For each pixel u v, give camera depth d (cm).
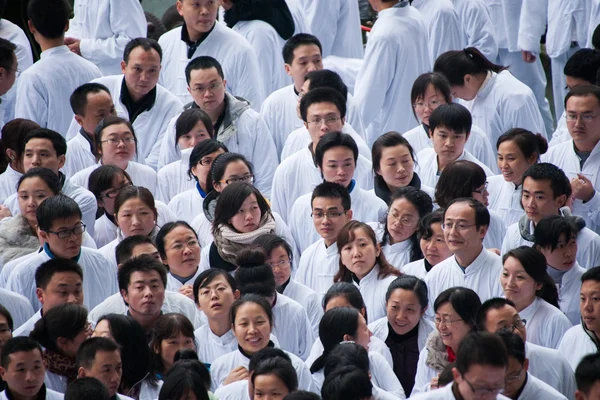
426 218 2220
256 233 2267
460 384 1551
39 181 2281
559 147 2550
